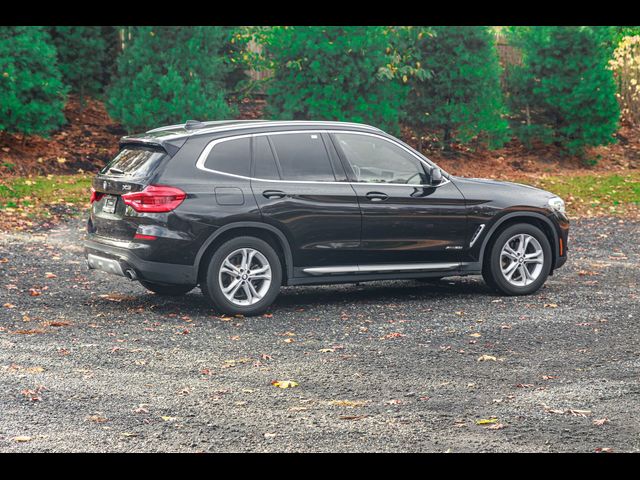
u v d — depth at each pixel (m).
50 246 12.77
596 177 21.39
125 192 8.91
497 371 7.06
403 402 6.24
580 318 9.05
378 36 19.50
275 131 9.34
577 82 22.59
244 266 9.06
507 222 10.33
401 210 9.66
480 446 5.41
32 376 6.76
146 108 18.69
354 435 5.58
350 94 19.39
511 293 10.29
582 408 6.12
